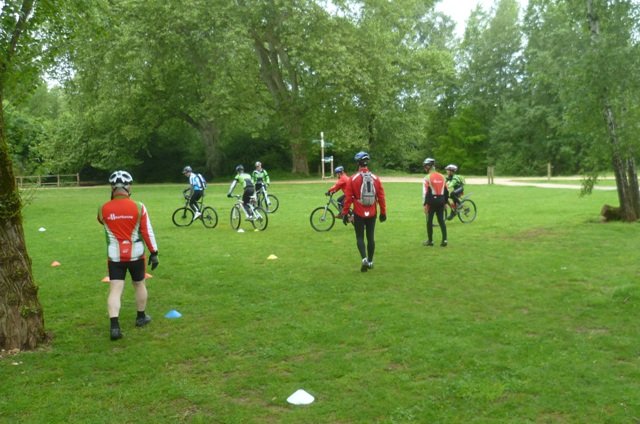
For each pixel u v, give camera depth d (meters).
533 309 6.19
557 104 46.19
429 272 8.27
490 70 56.56
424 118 45.44
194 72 36.69
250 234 13.09
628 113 13.13
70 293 7.52
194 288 7.61
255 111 35.75
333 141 38.28
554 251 9.76
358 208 8.33
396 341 5.20
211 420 3.76
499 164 51.53
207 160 46.06
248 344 5.27
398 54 38.69
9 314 5.15
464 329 5.50
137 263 5.80
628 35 13.00
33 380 4.48
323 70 32.72
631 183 13.62
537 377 4.29
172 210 19.78
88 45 30.45
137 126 40.25
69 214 18.97
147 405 4.01
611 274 7.79
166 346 5.28
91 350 5.21
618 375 4.31
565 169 49.00
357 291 7.21
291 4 33.12
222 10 31.66
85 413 3.89
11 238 5.17
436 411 3.79
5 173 5.08
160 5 31.73
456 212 14.50
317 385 4.27
